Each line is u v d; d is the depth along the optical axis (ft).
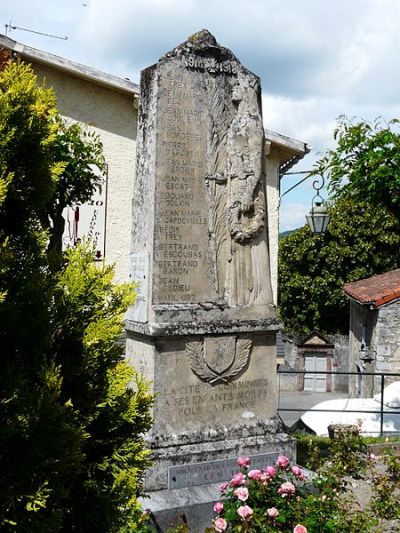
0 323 12.18
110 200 42.42
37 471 12.06
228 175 24.41
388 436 33.65
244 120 24.76
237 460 22.08
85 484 13.69
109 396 14.02
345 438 24.14
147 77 24.02
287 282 91.81
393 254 88.79
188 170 23.73
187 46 23.99
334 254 88.33
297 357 71.92
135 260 24.09
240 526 17.21
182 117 23.70
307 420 36.81
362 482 25.91
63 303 13.62
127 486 13.94
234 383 24.06
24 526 11.91
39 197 13.12
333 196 32.48
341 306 89.81
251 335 24.48
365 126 30.19
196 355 23.20
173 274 23.27
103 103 42.55
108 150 42.57
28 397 11.93
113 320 14.30
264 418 24.64
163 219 23.17
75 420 13.50
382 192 30.71
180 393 22.93
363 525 17.85
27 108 12.70
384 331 50.08
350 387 63.67
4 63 23.02
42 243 13.16
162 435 22.43
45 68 40.96
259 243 25.05
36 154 12.98
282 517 17.35
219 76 24.59
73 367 13.60
